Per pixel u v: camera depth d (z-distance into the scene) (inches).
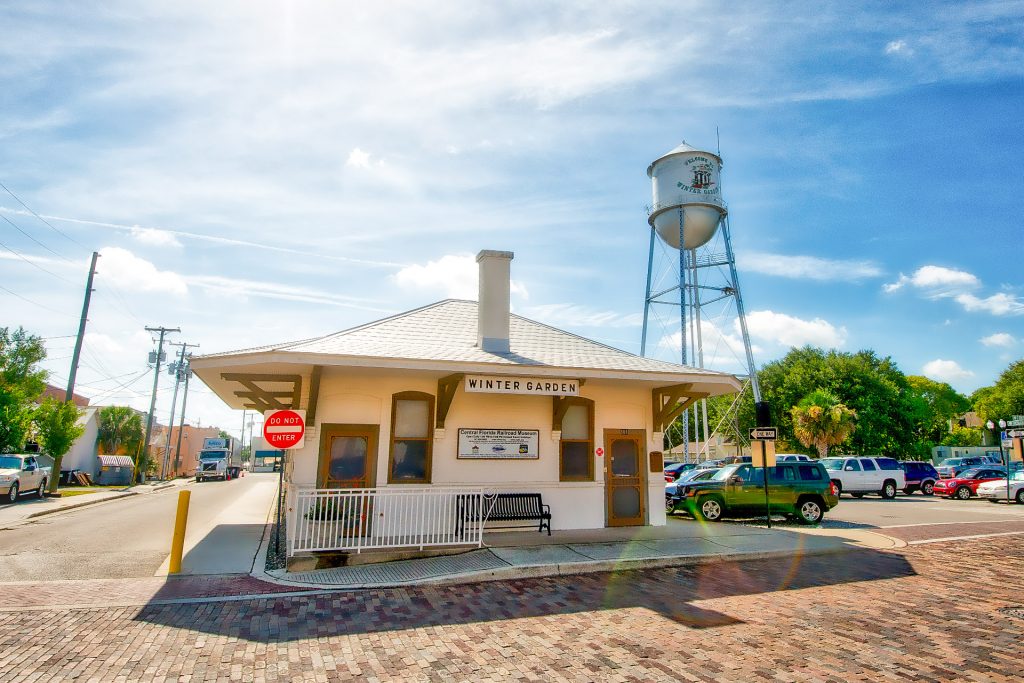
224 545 486.3
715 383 519.8
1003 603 311.9
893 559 427.8
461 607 304.5
